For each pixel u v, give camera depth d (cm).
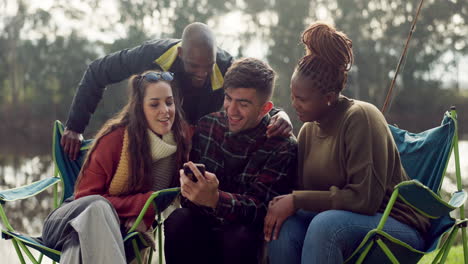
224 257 244
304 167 256
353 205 228
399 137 288
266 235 240
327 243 221
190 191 233
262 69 248
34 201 1003
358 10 2461
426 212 228
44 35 2539
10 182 1263
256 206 248
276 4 2469
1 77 2541
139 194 257
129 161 261
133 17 2342
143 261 301
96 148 264
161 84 264
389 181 240
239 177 258
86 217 230
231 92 248
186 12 2336
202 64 298
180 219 248
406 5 2428
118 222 239
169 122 265
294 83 244
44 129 2433
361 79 2450
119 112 282
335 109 246
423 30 2420
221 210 239
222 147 262
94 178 262
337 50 239
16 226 823
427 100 2461
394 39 2447
